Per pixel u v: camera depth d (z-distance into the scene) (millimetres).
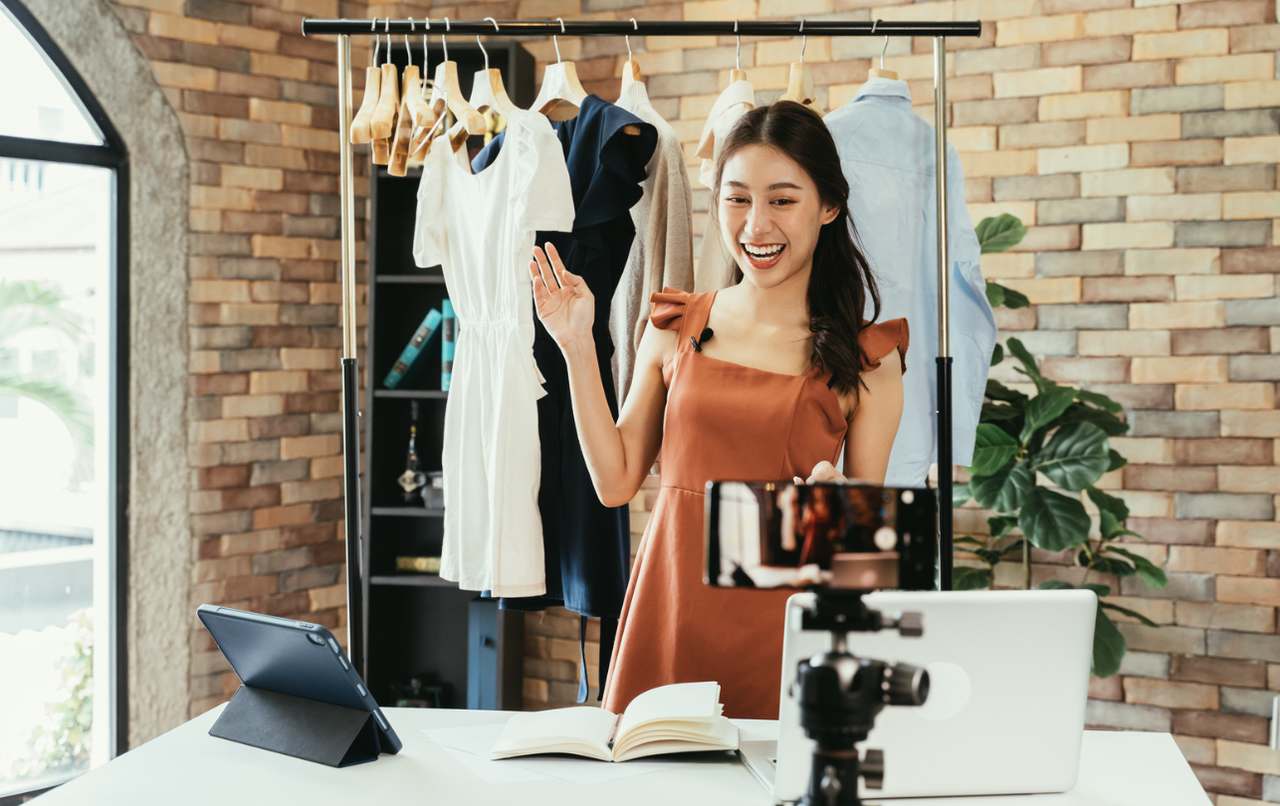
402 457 4480
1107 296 3865
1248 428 3721
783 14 4207
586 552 2830
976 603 1627
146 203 4082
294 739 1931
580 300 2348
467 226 2893
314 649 1861
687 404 2299
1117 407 3617
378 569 4395
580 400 2373
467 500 2914
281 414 4395
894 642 1616
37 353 3949
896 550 1382
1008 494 3533
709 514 1398
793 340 2344
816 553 1377
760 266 2301
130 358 4078
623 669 2318
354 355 2730
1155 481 3830
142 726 4117
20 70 3869
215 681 4250
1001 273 3988
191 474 4195
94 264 4062
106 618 4102
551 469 2857
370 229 4227
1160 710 3830
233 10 4246
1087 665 1679
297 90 4410
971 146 4012
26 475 3941
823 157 2281
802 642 1592
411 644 4578
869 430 2354
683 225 2869
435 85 2922
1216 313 3746
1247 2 3674
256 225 4320
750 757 1856
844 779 1364
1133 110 3812
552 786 1781
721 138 2850
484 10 4531
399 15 4547
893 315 2885
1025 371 3662
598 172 2693
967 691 1661
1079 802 1709
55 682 4016
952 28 2520
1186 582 3797
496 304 2836
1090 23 3848
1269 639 3705
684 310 2410
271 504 4375
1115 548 3672
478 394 2896
